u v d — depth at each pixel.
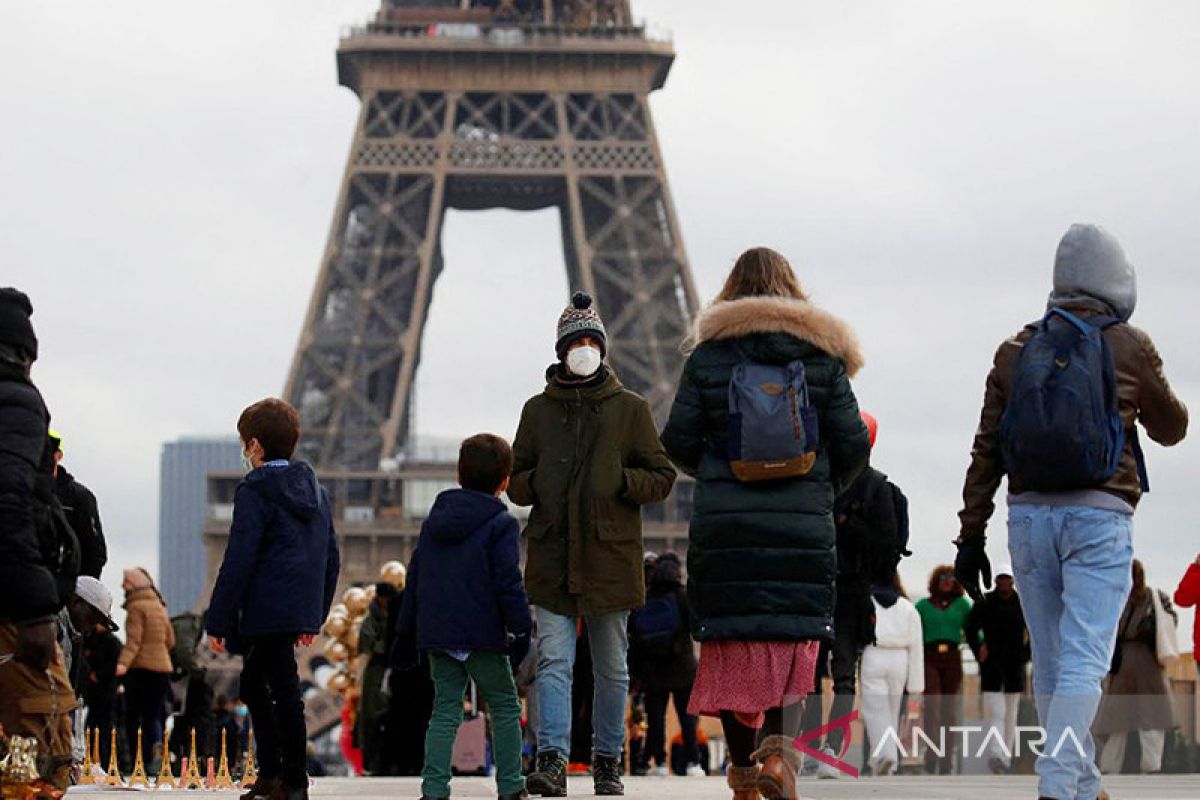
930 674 44.25
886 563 36.09
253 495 27.08
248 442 27.78
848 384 24.72
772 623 24.12
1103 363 23.70
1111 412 23.59
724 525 24.31
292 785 27.73
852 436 24.70
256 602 27.03
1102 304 24.45
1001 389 24.80
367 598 75.69
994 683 42.56
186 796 32.81
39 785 22.80
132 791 35.34
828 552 24.47
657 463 31.33
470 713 51.19
